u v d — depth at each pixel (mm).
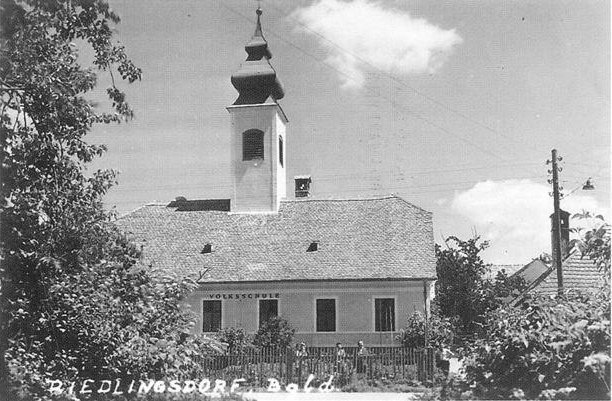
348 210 42781
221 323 38750
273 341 36094
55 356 12352
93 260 12883
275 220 42969
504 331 10281
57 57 13297
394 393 22344
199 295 39125
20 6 12781
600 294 10648
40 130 13273
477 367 10359
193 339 13422
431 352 25594
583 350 9430
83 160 13672
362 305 38062
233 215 43594
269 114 44750
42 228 12750
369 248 39812
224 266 39625
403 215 41688
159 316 13133
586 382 9312
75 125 13523
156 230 42531
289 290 38625
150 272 13562
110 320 12508
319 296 38438
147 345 12406
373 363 25984
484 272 41000
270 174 44156
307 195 47562
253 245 41094
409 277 37406
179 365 12945
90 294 12500
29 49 12734
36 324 12430
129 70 14031
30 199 12695
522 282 39969
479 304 39094
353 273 38219
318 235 41250
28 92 12914
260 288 38750
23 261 12281
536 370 9734
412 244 39625
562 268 29359
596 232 10867
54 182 13289
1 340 11945
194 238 41906
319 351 28891
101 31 13836
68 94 13086
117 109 13992
